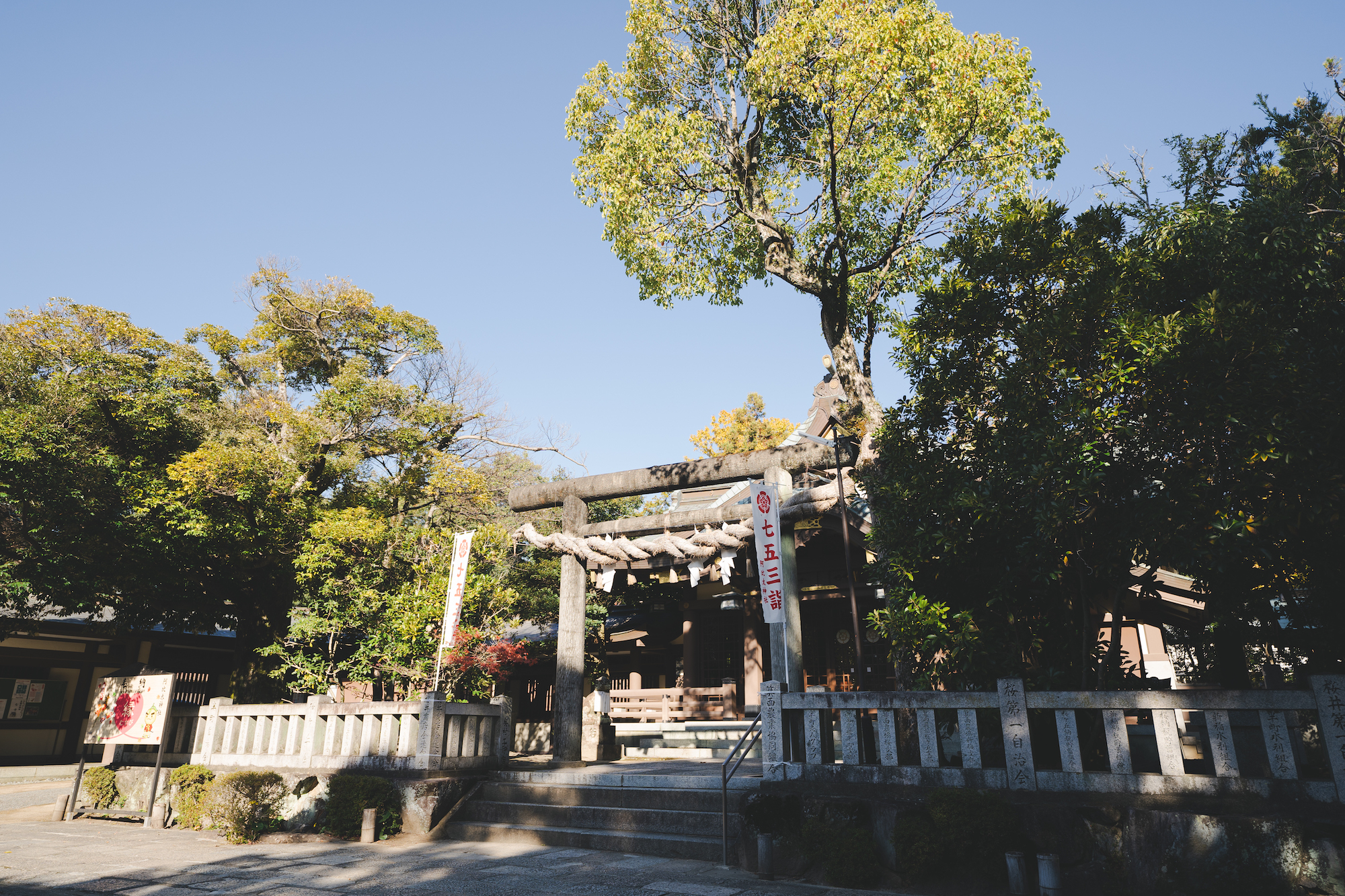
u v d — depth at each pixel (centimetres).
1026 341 721
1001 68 961
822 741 799
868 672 1734
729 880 717
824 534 1614
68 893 672
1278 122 1352
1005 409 724
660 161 1098
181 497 1550
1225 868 560
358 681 1593
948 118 963
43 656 2111
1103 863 613
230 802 1037
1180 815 585
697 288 1304
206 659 2461
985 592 793
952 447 800
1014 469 689
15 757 2052
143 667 1248
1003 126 978
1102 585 778
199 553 1666
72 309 1656
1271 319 695
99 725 1233
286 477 1634
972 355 792
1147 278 731
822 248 1152
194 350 1816
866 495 982
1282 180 1182
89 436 1599
